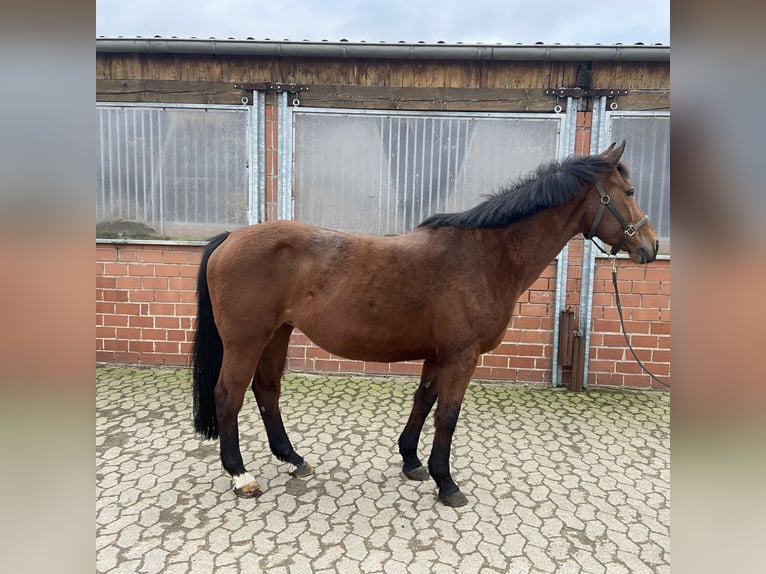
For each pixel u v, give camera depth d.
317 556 2.02
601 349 4.15
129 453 2.89
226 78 4.07
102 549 2.03
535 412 3.64
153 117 4.14
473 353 2.36
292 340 4.31
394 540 2.13
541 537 2.19
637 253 2.46
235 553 2.03
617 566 2.01
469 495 2.51
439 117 4.04
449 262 2.34
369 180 4.14
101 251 4.27
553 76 3.95
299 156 4.14
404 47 3.82
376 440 3.13
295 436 3.17
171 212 4.24
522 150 4.03
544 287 4.08
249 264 2.32
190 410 3.51
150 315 4.33
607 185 2.43
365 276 2.31
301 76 4.05
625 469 2.82
